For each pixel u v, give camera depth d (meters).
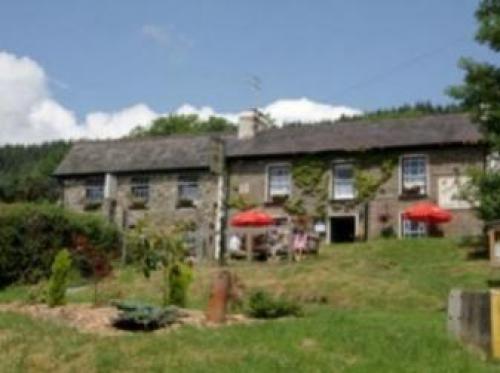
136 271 24.92
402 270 25.28
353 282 22.33
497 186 28.77
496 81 29.52
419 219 34.72
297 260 29.66
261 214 34.03
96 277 18.56
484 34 29.22
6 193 70.75
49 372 12.21
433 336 13.49
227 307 15.82
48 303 17.27
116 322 14.68
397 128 38.97
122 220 41.62
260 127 42.28
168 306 15.55
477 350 13.00
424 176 37.16
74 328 14.55
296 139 40.28
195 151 42.00
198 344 12.89
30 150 107.19
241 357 12.19
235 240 32.22
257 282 23.27
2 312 16.45
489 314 13.02
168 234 17.72
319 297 21.34
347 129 40.12
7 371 12.23
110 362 12.16
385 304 20.47
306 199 39.03
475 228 35.53
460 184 34.03
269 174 39.88
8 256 25.20
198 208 40.53
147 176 42.00
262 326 14.03
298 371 11.55
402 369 11.76
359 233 37.78
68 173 43.53
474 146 36.31
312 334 13.44
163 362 12.03
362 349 12.67
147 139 44.31
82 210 42.97
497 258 22.19
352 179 38.44
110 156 43.78
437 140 36.81
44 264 25.84
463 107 30.11
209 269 25.66
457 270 25.30
